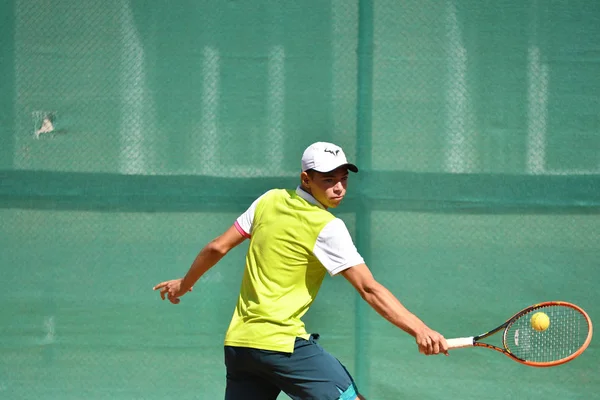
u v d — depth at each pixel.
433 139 17.41
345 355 17.39
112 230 17.47
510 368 17.28
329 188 12.73
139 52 17.53
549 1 17.42
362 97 17.44
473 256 17.38
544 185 17.33
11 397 17.42
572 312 16.59
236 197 17.50
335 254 12.30
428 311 17.42
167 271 17.48
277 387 13.31
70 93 17.52
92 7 17.48
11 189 17.45
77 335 17.47
